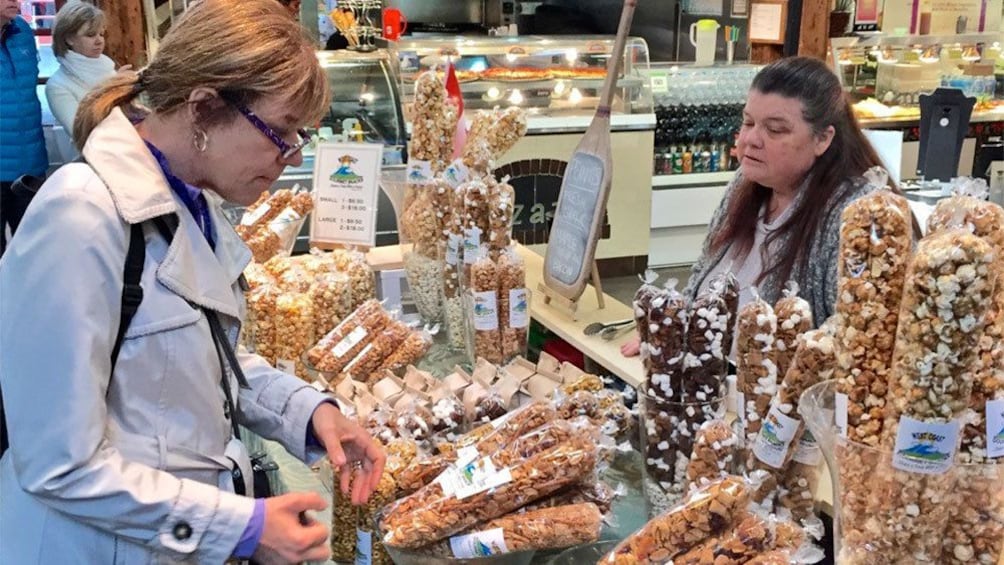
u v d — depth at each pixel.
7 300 1.15
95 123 1.27
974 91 6.45
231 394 1.48
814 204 2.28
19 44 4.99
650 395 1.58
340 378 2.12
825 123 2.24
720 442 1.41
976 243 1.03
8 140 5.01
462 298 2.36
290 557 1.22
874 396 1.16
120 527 1.17
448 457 1.59
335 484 1.64
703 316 1.52
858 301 1.16
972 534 1.14
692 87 6.24
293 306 2.20
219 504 1.19
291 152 1.30
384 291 2.77
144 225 1.24
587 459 1.46
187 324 1.27
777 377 1.46
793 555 1.22
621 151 5.89
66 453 1.12
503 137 2.65
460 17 8.32
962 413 1.07
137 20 5.29
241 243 1.47
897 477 1.11
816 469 1.43
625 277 6.26
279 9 1.27
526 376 1.96
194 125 1.24
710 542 1.22
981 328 1.05
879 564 1.15
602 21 8.20
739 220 2.53
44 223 1.15
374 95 4.64
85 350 1.13
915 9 6.93
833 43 6.14
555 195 5.69
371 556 1.57
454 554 1.44
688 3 7.22
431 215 2.55
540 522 1.42
